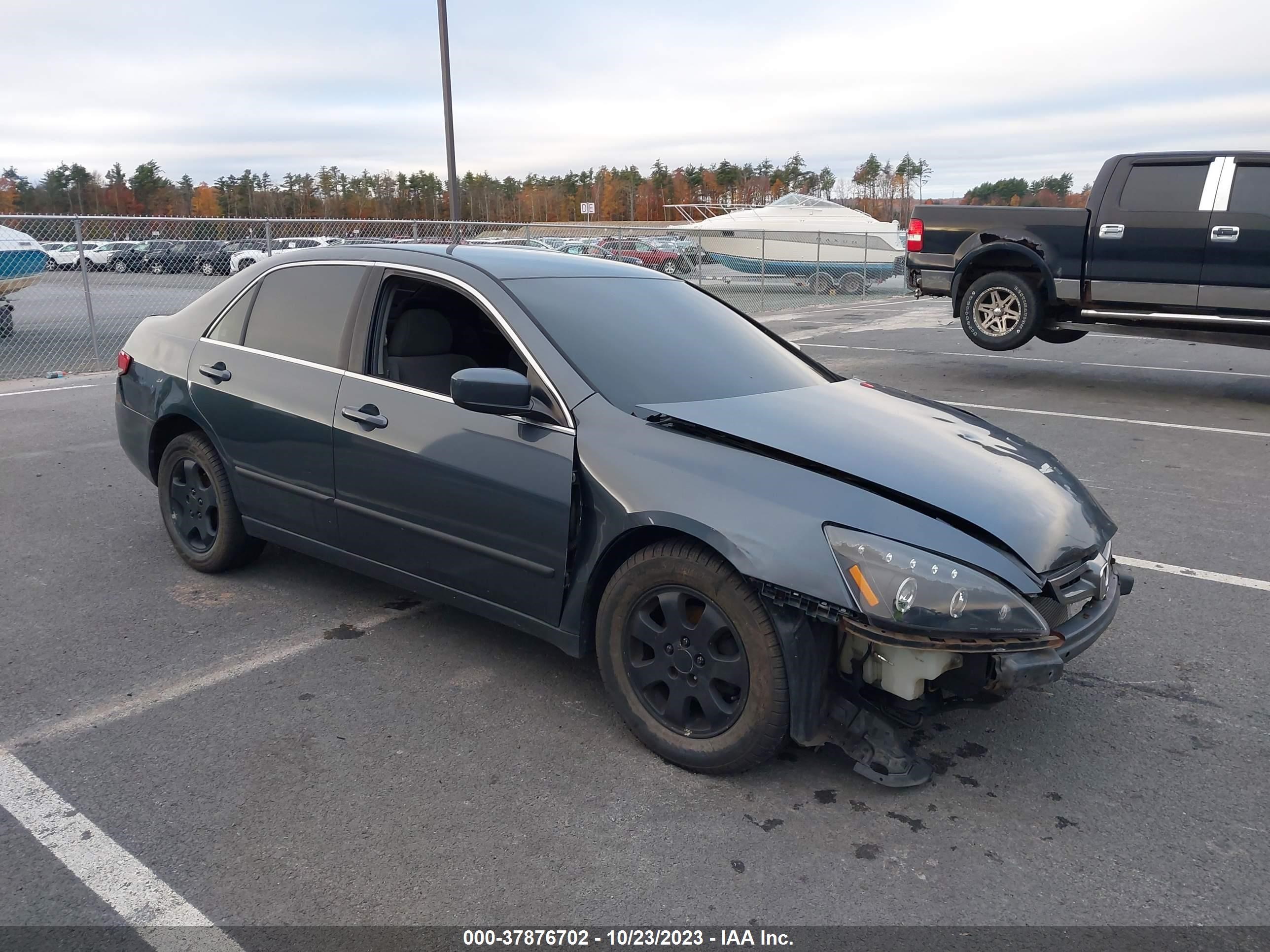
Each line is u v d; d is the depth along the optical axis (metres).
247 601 4.19
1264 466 6.76
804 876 2.45
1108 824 2.70
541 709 3.29
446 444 3.31
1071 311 9.94
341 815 2.66
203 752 2.97
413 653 3.70
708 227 24.97
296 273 4.04
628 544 2.98
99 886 2.35
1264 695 3.48
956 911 2.33
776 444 2.91
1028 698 3.45
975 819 2.71
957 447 3.21
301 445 3.79
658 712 2.97
